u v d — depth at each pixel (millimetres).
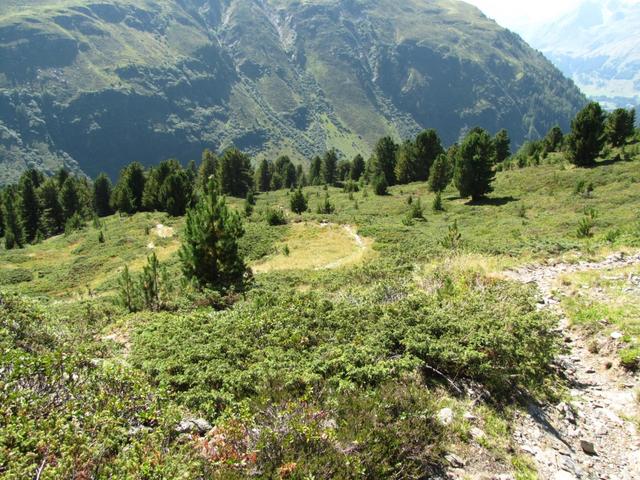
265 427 4836
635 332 8898
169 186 58250
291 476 4238
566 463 5531
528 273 14891
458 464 5094
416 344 7164
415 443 5047
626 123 58062
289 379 6227
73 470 3939
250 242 35656
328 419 5230
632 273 12898
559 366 8250
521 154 76375
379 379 6340
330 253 31578
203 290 13719
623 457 5902
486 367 6883
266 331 8148
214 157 98000
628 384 7590
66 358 5910
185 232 15484
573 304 11148
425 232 34469
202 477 4273
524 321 8469
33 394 4859
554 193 43188
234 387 6230
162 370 6855
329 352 6992
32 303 9469
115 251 41531
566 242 19578
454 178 49500
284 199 74875
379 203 55500
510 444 5680
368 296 10602
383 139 80938
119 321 10852
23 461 3867
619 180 42531
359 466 4414
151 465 4219
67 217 73438
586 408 7027
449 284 11609
